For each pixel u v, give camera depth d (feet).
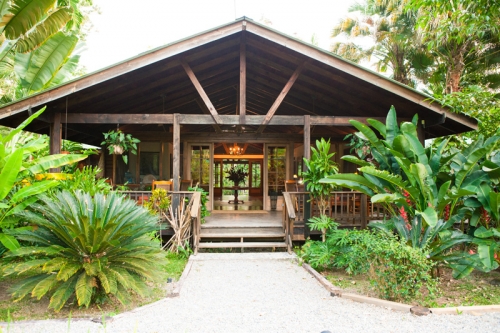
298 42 21.75
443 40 40.65
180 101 31.55
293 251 22.82
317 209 24.40
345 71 21.88
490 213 17.22
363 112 28.86
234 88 32.55
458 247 20.88
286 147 37.99
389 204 18.66
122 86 23.43
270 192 37.40
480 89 25.55
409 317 12.23
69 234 12.82
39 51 27.58
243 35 23.52
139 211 15.05
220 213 34.55
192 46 21.26
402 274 13.38
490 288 16.12
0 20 21.71
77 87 20.75
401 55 50.60
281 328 11.31
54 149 23.00
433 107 22.61
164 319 12.05
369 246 13.85
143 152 36.88
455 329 11.24
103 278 12.27
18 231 13.33
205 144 37.60
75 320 11.80
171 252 21.70
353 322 11.78
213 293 14.99
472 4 20.07
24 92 33.06
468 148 19.33
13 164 13.58
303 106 32.78
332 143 37.91
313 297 14.49
